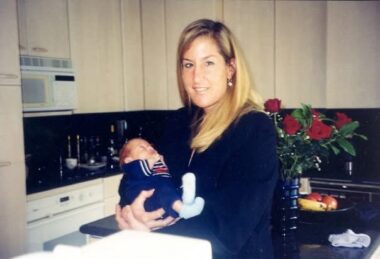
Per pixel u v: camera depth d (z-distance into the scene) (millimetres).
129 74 3709
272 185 990
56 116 3467
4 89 2475
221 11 3523
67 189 2926
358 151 3350
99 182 3178
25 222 2611
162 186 1206
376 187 2926
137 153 1343
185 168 1205
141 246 556
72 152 3600
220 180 1057
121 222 1191
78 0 3168
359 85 3146
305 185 3178
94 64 3346
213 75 1078
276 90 3420
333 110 3375
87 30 3262
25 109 2770
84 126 3711
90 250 541
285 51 3357
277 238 1370
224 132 1069
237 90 1086
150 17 3770
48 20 2932
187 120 1276
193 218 1021
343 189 3051
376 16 3045
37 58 2855
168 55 3734
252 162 990
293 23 3312
